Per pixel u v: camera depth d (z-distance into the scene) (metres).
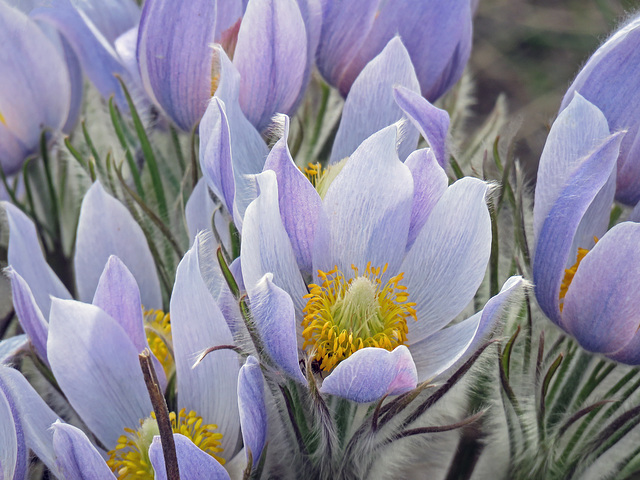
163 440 0.25
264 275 0.25
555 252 0.27
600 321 0.27
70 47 0.32
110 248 0.29
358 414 0.27
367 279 0.27
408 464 0.29
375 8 0.30
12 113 0.31
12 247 0.28
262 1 0.28
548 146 0.27
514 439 0.28
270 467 0.28
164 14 0.29
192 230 0.29
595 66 0.28
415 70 0.31
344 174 0.27
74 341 0.27
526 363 0.28
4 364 0.27
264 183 0.26
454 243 0.27
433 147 0.27
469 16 0.31
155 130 0.33
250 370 0.26
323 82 0.31
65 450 0.25
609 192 0.29
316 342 0.27
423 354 0.27
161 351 0.29
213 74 0.30
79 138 0.33
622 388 0.29
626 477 0.29
